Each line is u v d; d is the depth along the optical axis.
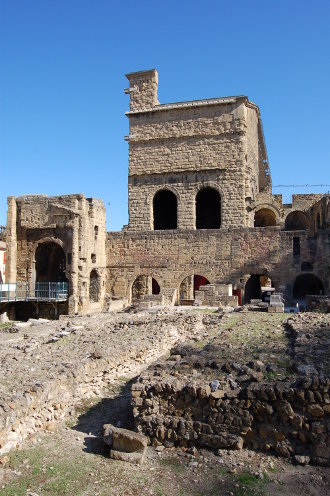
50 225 46.22
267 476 9.72
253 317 25.97
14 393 12.23
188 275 46.28
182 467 10.28
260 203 58.75
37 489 9.41
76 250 45.44
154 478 9.88
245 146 50.59
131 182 53.66
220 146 51.00
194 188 51.59
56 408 13.50
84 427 13.11
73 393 14.73
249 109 53.47
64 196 46.31
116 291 49.03
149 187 53.12
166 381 11.86
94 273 48.66
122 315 32.69
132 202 53.53
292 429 10.45
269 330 20.50
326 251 42.09
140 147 53.59
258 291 59.81
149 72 53.88
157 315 30.39
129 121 54.06
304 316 24.12
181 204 51.94
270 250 43.91
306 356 13.91
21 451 11.09
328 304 27.73
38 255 48.97
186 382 11.87
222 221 50.53
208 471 10.03
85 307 45.72
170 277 46.94
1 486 9.49
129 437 10.91
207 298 38.84
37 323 30.95
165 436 11.30
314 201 63.72
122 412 14.06
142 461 10.57
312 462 10.08
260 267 44.16
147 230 52.75
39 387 12.95
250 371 12.12
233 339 18.23
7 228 47.25
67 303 45.25
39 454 10.99
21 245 47.44
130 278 48.53
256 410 10.74
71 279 45.25
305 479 9.53
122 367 18.16
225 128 50.88
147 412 11.66
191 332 25.00
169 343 22.70
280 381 11.33
